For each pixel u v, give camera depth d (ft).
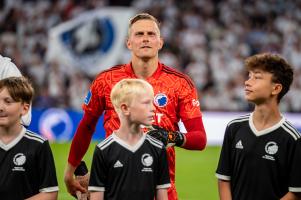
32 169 29.43
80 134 34.01
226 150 30.81
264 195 29.81
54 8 130.62
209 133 98.99
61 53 120.26
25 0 131.64
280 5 141.18
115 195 28.94
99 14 121.49
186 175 72.43
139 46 32.17
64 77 117.19
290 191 29.68
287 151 29.63
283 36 137.18
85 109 33.73
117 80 32.83
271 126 29.86
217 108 121.90
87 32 120.88
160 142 29.60
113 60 120.67
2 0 131.23
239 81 124.16
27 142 29.43
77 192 34.40
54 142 94.12
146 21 32.37
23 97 29.25
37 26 128.98
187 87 32.86
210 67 126.93
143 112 28.68
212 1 139.23
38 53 123.75
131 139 29.14
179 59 128.57
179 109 32.94
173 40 131.13
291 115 105.09
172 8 137.18
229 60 129.59
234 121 30.78
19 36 127.85
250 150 29.89
